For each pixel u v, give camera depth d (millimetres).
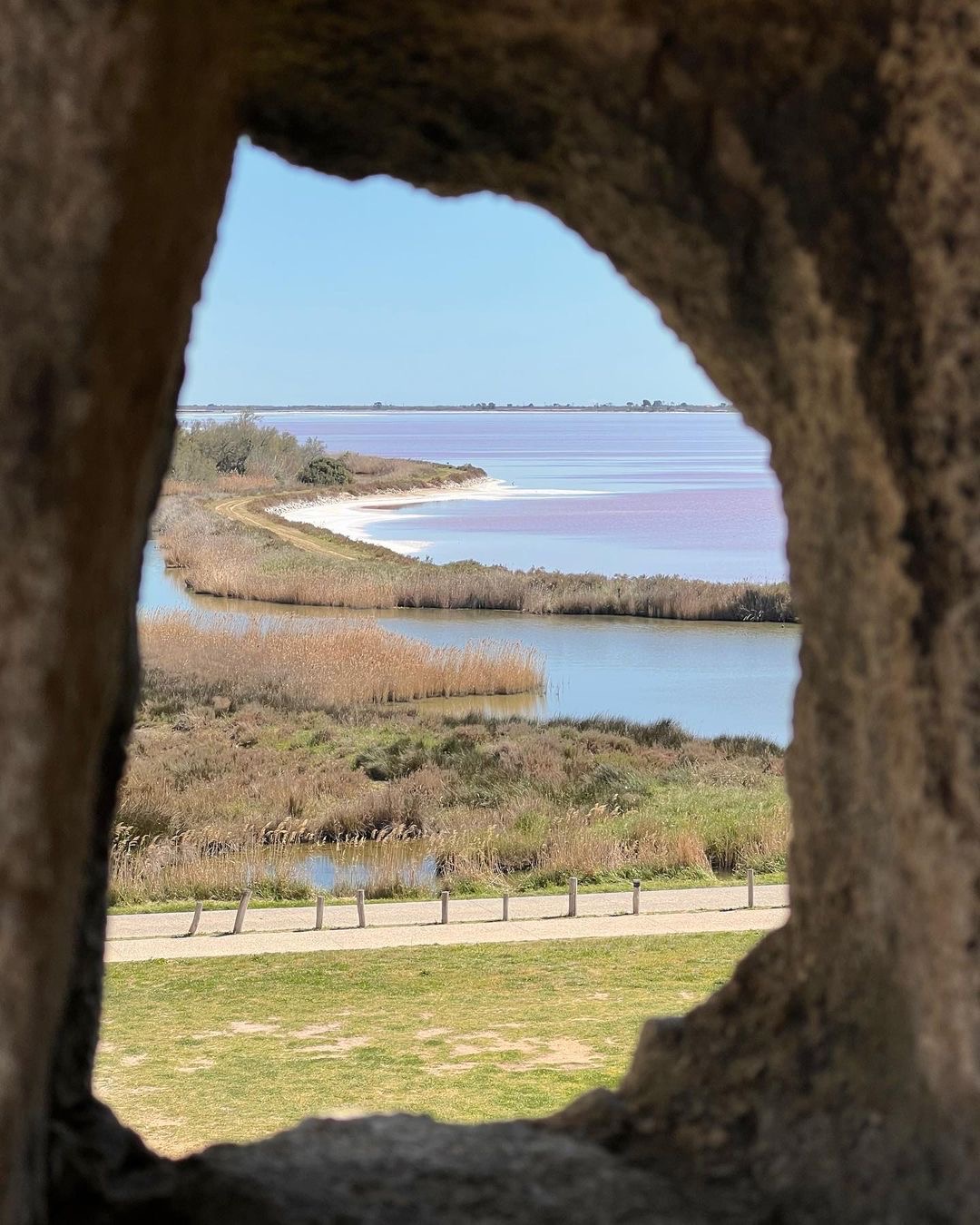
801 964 3748
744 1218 3357
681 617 41156
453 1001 11914
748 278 3408
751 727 25922
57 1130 3283
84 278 2088
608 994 12039
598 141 3572
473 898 15609
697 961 13000
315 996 12070
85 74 2084
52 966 2285
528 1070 10109
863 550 3146
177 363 3070
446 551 60062
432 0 3270
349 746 23578
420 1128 4246
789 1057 3643
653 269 3865
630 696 29234
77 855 2480
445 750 22891
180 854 16938
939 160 2883
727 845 17406
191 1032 11125
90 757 2477
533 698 29234
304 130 4098
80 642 2223
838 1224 3137
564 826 18000
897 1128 3055
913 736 2938
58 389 2082
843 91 3066
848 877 3455
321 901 14312
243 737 24047
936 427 2887
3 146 2088
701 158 3328
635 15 3154
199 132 2600
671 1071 4020
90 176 2090
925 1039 2904
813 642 3619
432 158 4199
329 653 31047
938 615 2887
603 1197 3570
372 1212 3488
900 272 2975
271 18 3451
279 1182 3652
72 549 2115
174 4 2221
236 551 51531
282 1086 9812
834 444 3256
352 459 122000
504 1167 3807
